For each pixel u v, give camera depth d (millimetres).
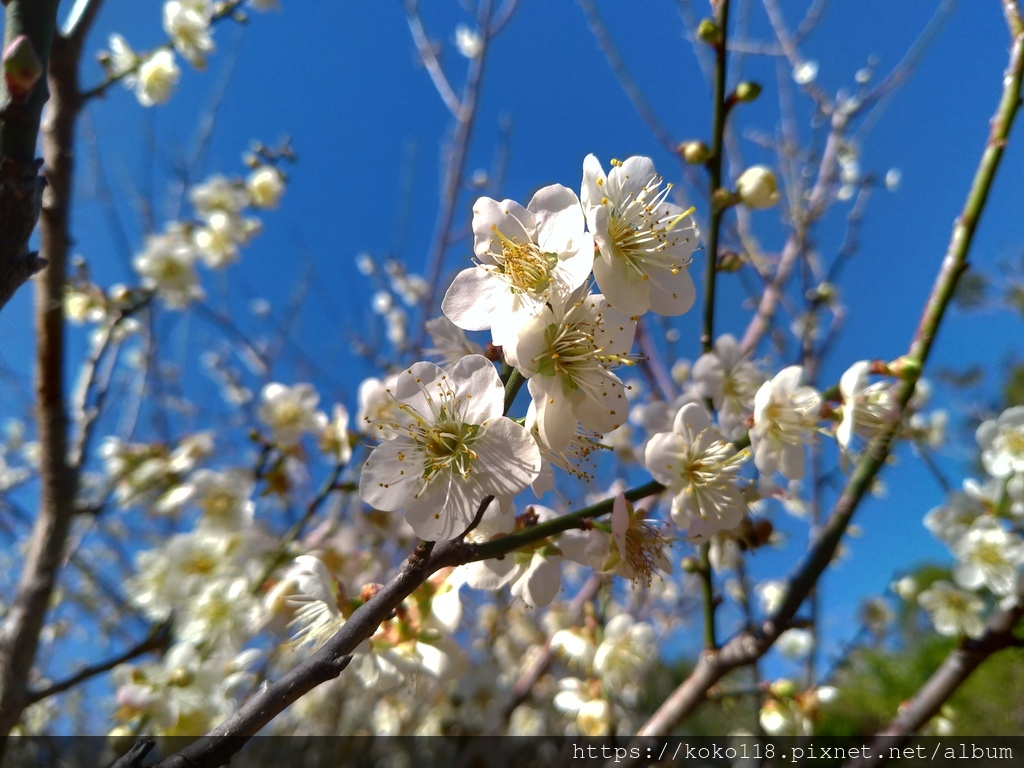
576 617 250
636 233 116
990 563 187
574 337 108
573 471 114
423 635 128
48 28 93
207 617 197
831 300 275
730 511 126
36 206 87
